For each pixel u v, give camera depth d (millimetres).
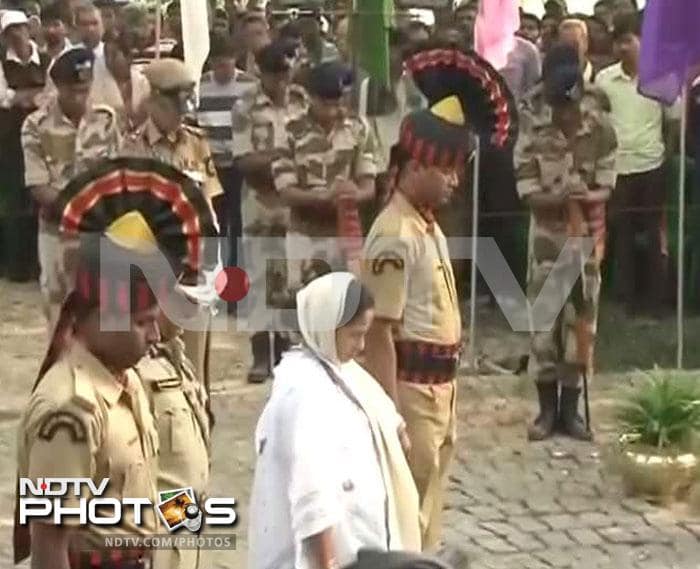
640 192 16188
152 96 10664
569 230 12492
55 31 17297
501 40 14484
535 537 10398
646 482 11125
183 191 5926
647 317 16656
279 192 12875
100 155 11086
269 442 6258
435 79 8383
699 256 16516
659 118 15773
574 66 12438
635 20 15398
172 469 6648
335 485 6066
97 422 5504
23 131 12039
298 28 16531
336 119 12836
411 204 8219
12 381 14172
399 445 6516
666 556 10055
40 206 11836
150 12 18047
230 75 14852
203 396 7105
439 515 8633
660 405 11320
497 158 14625
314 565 6047
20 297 17953
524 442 12625
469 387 14148
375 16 13984
